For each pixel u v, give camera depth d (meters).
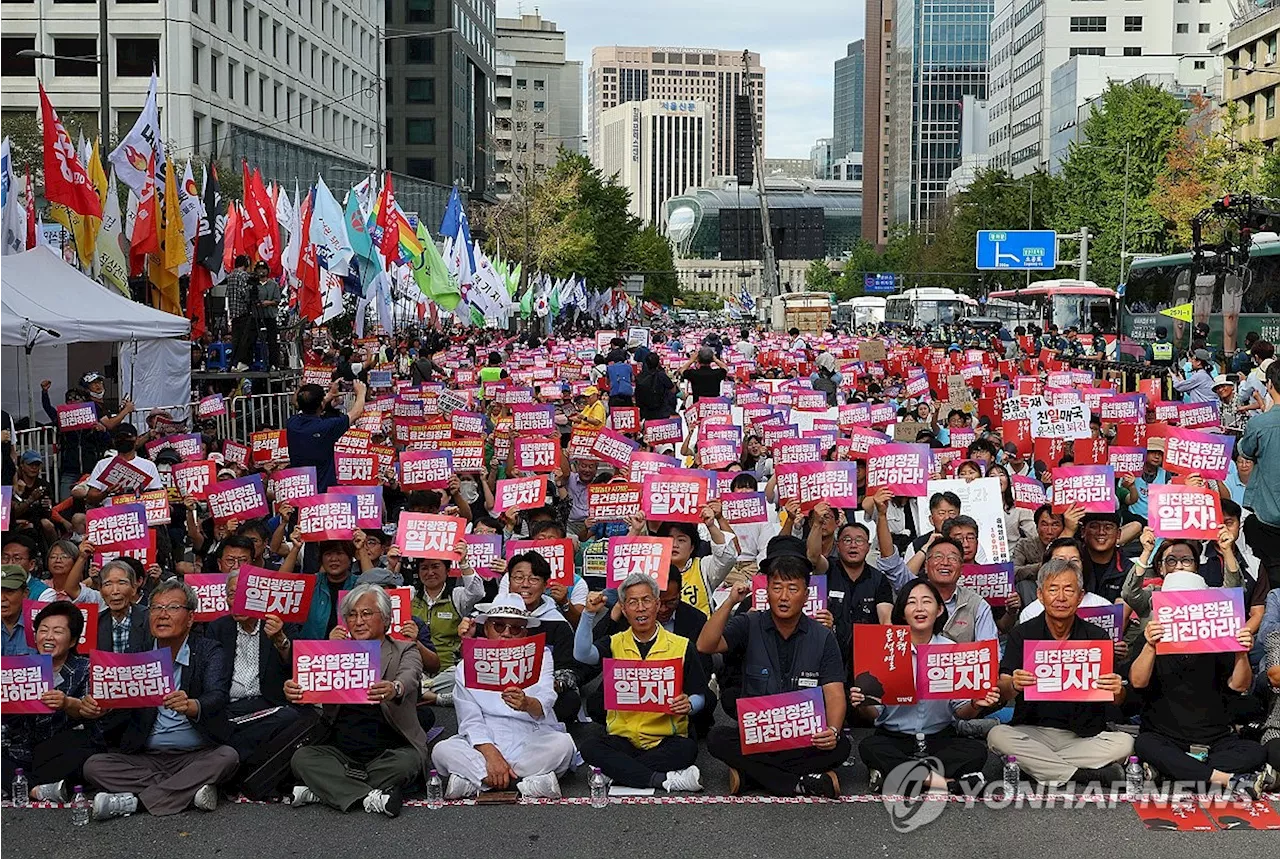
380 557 11.89
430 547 11.36
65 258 29.58
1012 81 157.88
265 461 17.31
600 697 10.78
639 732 9.49
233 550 11.39
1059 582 9.20
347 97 87.69
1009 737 9.29
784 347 51.19
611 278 101.06
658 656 9.55
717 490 12.71
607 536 14.38
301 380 28.72
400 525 11.39
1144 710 9.50
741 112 72.12
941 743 9.38
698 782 9.32
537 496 13.59
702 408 22.41
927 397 27.78
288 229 35.06
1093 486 11.94
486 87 136.25
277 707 9.73
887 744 9.39
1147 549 10.80
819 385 28.62
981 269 93.88
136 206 26.86
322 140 87.50
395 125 115.25
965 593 10.20
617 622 10.52
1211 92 110.88
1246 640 8.90
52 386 26.56
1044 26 143.25
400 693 9.08
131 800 8.98
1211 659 9.21
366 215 38.28
